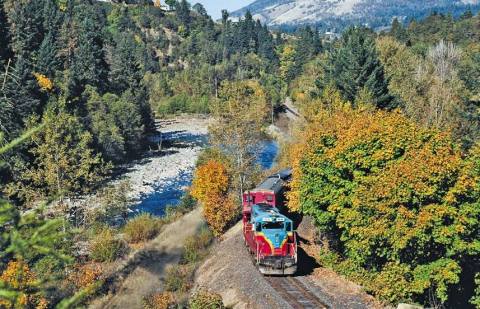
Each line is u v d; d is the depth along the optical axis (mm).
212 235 42156
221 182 42125
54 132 32438
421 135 26281
